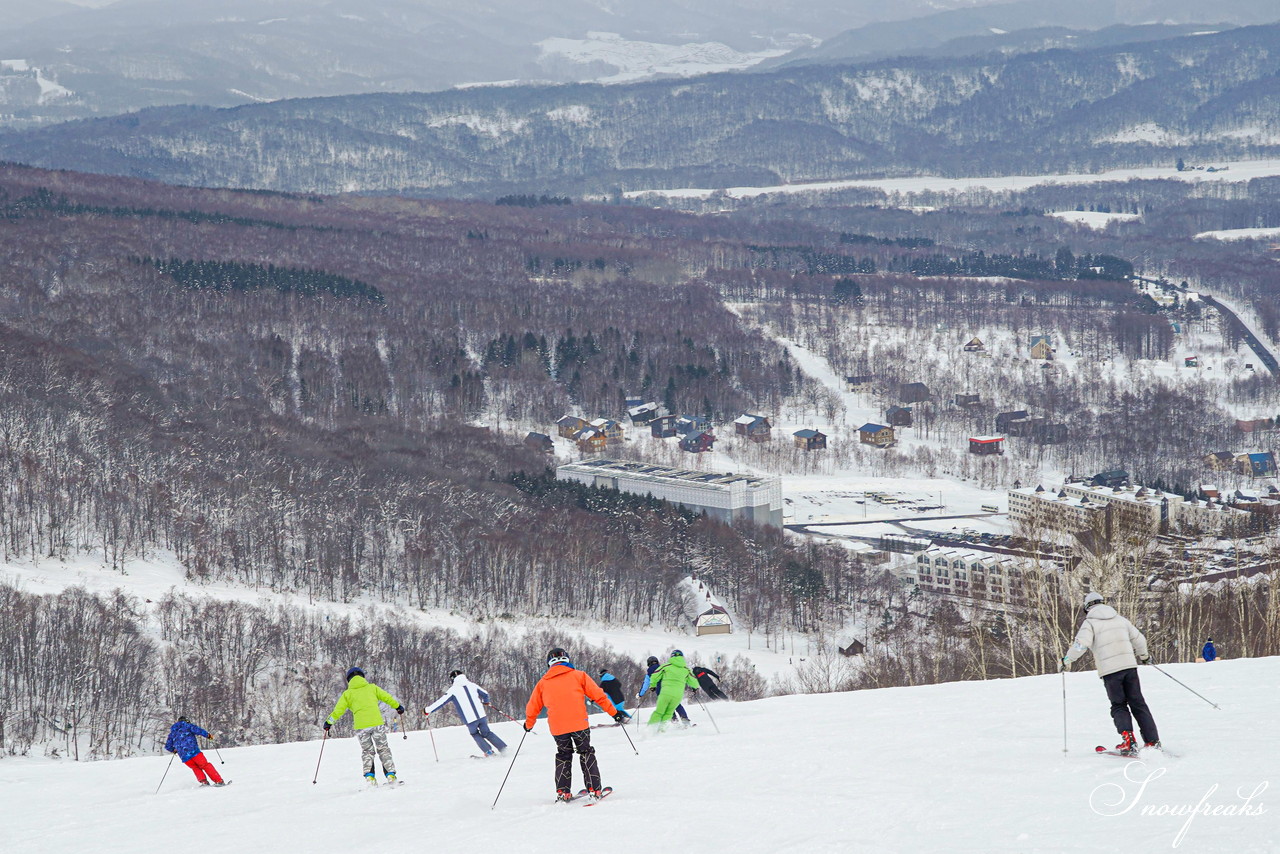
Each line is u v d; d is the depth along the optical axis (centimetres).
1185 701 2975
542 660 12050
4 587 12031
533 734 3831
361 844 2094
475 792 2566
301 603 14338
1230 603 7344
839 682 10175
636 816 2034
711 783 2330
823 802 1995
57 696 10138
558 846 1869
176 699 10619
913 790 2030
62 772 4066
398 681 11781
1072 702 3219
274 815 2523
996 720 2956
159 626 12350
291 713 10806
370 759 2803
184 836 2384
